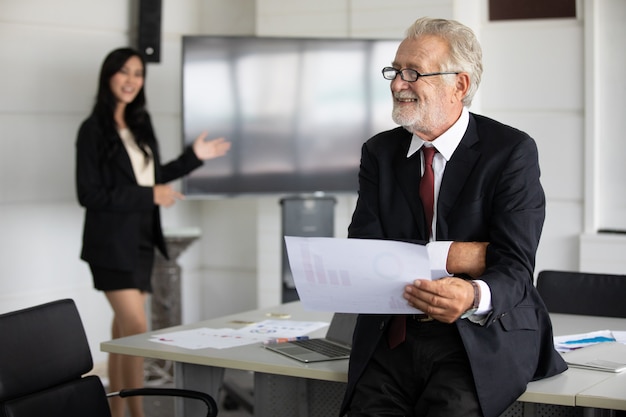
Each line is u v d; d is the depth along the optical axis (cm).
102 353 663
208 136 635
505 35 629
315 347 319
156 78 695
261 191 644
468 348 254
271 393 324
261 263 692
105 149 486
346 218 670
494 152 268
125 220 484
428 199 274
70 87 630
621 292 391
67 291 636
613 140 611
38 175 614
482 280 252
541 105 622
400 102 270
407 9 634
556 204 622
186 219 749
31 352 291
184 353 314
